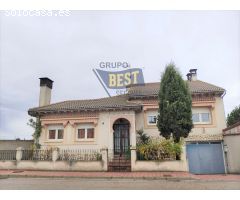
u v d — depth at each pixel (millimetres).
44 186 10750
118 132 19797
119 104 19453
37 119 20734
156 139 18422
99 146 19094
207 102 19234
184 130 16031
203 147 18578
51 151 17703
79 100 23625
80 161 16703
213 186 10906
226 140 18078
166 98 16750
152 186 10750
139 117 19859
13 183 11828
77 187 10422
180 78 17062
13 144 21531
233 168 17203
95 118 19594
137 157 16312
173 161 15656
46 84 23125
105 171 16203
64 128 20031
